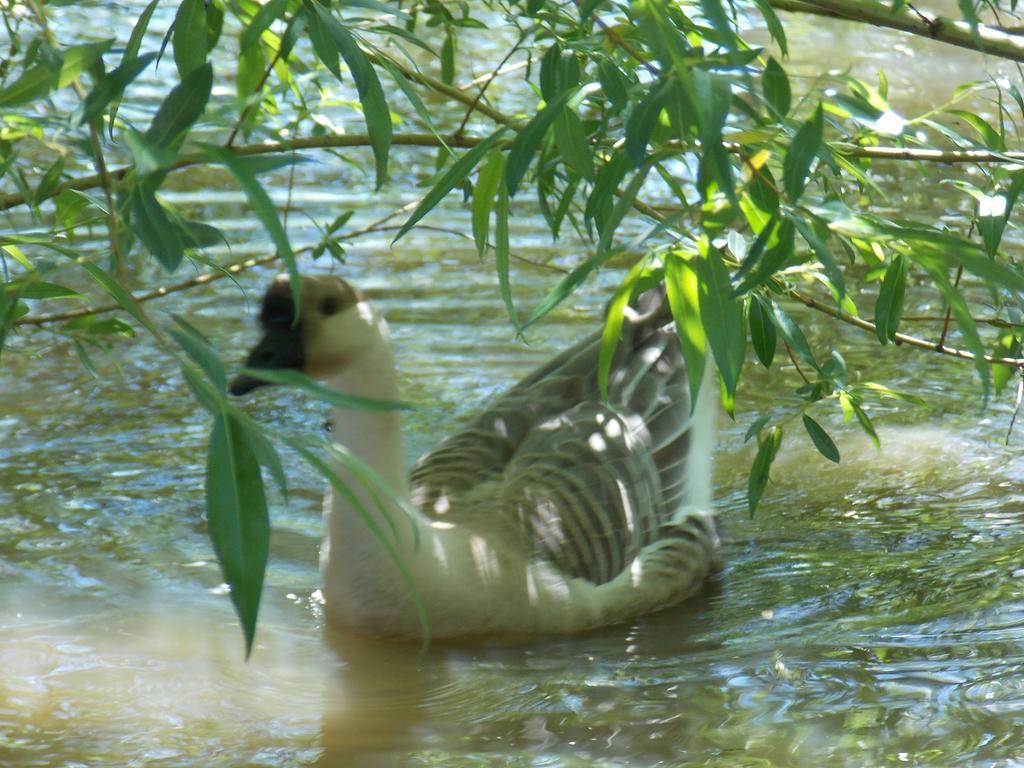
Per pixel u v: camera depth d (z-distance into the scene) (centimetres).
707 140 491
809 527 1067
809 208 556
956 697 767
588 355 1112
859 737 721
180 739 734
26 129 686
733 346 566
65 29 2234
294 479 1154
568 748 723
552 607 902
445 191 620
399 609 871
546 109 593
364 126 1908
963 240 564
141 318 498
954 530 1041
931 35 698
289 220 1666
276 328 875
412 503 953
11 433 1187
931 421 1243
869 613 908
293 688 812
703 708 771
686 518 1034
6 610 900
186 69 628
